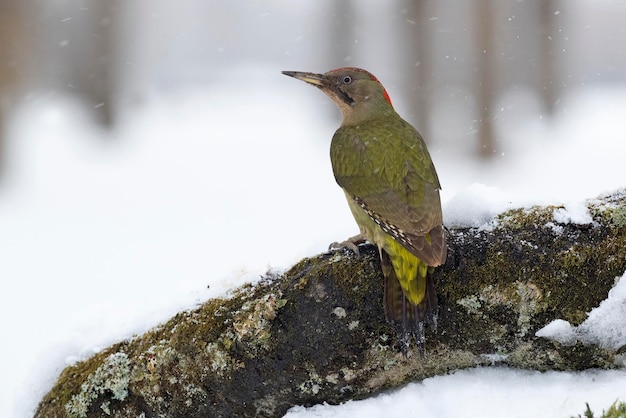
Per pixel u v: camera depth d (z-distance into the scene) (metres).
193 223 18.05
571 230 5.59
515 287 5.52
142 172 22.50
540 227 5.64
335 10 24.58
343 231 6.20
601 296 5.47
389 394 5.74
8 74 25.00
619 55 29.52
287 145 24.47
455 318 5.58
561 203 5.78
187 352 5.73
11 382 11.19
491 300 5.54
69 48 27.44
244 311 5.68
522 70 21.67
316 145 24.39
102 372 5.88
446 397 5.56
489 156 20.61
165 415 5.84
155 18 37.50
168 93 31.86
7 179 22.22
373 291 5.62
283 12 38.41
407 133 6.60
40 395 6.09
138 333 5.99
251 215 18.34
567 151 21.05
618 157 20.23
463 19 20.67
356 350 5.61
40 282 15.15
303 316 5.61
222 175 21.73
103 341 6.05
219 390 5.75
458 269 5.57
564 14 22.73
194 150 24.42
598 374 5.55
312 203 18.97
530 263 5.53
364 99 7.26
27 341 12.65
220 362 5.68
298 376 5.67
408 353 5.60
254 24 38.25
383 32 24.20
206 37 38.09
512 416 5.26
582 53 29.61
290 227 17.30
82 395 5.90
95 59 27.48
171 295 6.03
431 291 5.55
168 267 15.42
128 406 5.88
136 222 18.44
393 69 23.38
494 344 5.59
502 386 5.57
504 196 5.92
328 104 27.39
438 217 5.73
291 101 30.30
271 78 34.22
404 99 21.30
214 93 31.83
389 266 5.61
